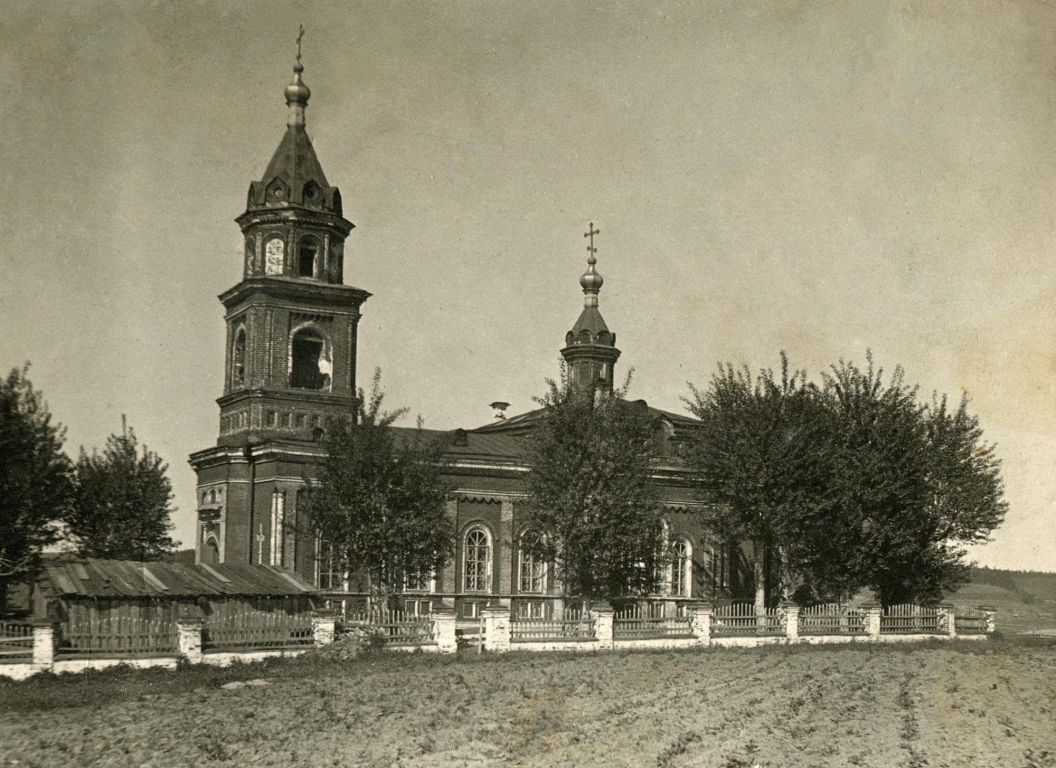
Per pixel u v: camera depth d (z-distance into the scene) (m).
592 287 59.47
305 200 45.38
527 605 46.75
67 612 29.02
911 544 41.72
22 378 32.56
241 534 43.50
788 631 37.25
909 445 42.28
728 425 42.75
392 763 17.81
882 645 37.81
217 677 25.84
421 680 25.89
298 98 45.94
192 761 17.81
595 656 31.67
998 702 25.09
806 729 21.12
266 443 42.94
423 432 48.38
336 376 45.56
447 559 42.31
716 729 20.80
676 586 50.28
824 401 43.69
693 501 51.00
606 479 39.78
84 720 20.75
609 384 57.78
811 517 41.44
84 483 40.31
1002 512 43.50
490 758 18.27
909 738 20.77
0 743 18.88
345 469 37.00
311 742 19.14
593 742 19.47
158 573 32.16
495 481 47.38
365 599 39.34
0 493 31.44
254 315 44.69
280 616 30.67
